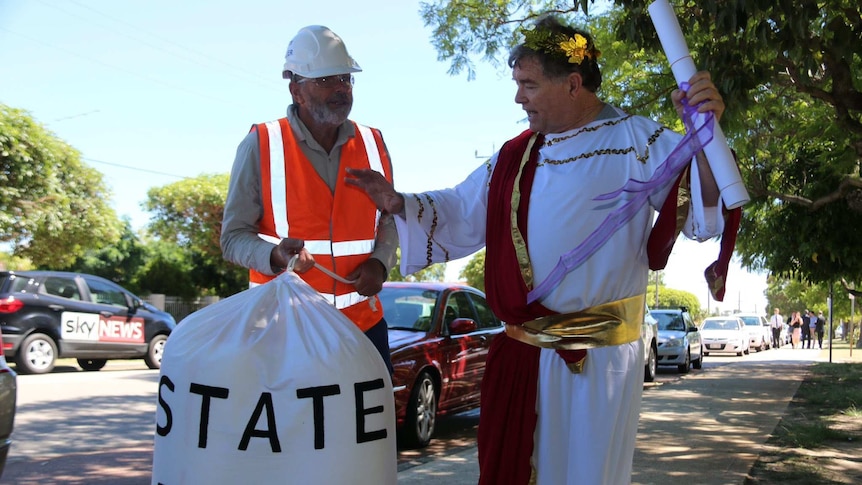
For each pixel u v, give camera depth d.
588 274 2.46
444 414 8.01
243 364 2.34
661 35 2.37
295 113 3.07
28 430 7.96
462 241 2.82
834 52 5.91
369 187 2.73
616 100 9.83
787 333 47.47
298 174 2.99
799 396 11.68
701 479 5.64
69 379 12.32
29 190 19.05
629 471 2.56
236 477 2.30
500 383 2.58
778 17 5.70
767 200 12.59
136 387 11.48
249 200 2.97
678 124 9.28
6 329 12.42
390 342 7.43
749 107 6.35
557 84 2.55
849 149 9.66
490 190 2.69
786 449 7.00
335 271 2.99
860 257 11.84
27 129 18.64
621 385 2.47
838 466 6.25
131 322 14.20
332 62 2.88
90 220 21.72
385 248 3.12
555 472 2.48
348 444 2.37
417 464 6.67
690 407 10.08
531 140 2.66
